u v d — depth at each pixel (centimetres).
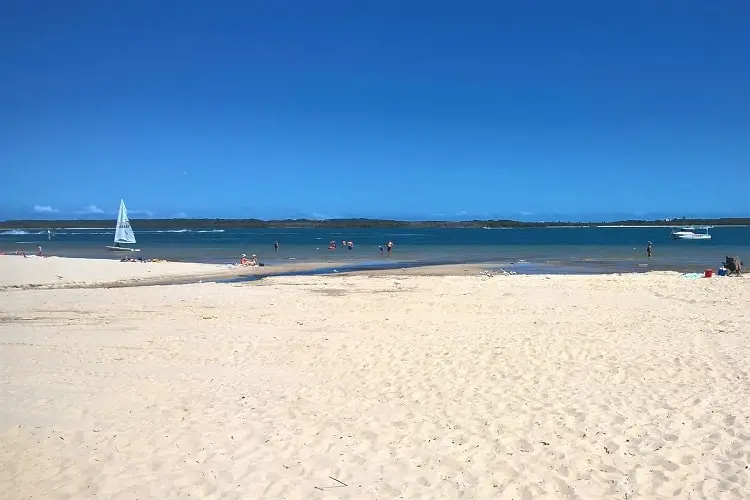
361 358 1030
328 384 877
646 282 2227
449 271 3306
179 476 556
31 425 683
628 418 686
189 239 10006
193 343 1191
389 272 3228
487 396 791
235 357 1066
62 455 602
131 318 1534
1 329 1379
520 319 1432
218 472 564
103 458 596
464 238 11181
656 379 851
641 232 16612
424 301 1794
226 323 1440
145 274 2930
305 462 588
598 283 2233
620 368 916
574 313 1511
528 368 930
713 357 969
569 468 561
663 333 1192
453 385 849
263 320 1477
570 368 924
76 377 919
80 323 1458
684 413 696
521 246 7019
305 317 1518
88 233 16012
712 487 513
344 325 1384
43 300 1880
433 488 528
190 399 800
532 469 562
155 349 1140
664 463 563
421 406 759
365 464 581
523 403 755
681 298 1762
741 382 819
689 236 9412
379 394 819
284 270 3309
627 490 514
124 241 5566
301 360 1035
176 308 1706
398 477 552
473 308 1636
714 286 2002
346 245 6562
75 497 514
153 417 722
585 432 648
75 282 2564
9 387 850
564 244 7706
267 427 685
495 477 546
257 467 576
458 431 664
